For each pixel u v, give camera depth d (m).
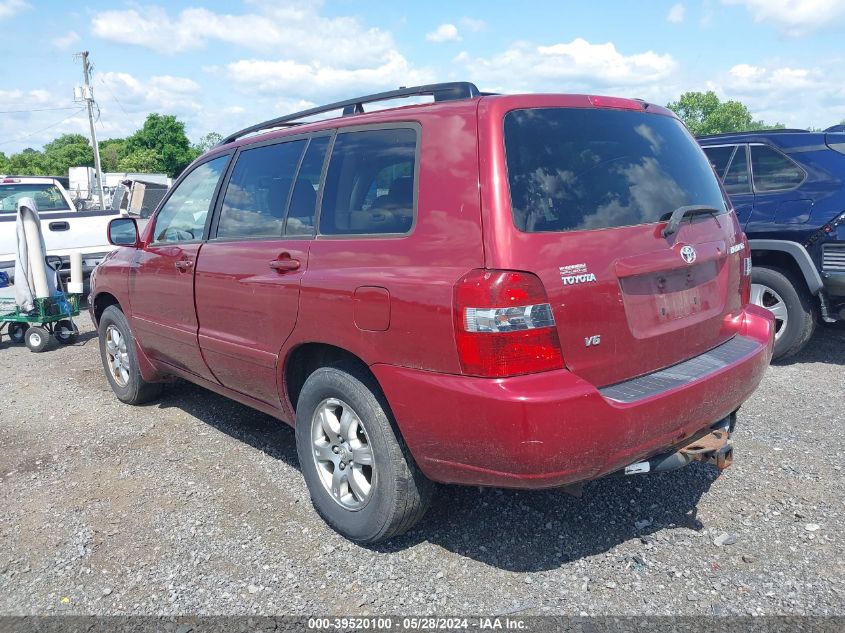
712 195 3.50
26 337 7.80
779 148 5.93
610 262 2.75
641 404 2.68
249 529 3.50
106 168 85.50
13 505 3.87
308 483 3.50
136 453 4.54
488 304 2.54
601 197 2.88
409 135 3.06
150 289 4.75
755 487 3.72
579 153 2.92
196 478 4.11
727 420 3.34
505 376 2.55
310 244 3.36
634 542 3.24
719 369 3.05
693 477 3.86
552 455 2.53
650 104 3.47
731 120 84.88
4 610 2.94
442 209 2.79
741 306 3.61
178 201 4.73
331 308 3.12
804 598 2.79
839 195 5.53
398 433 3.01
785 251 5.71
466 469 2.72
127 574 3.15
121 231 5.00
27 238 7.59
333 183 3.38
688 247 3.10
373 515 3.11
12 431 5.06
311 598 2.92
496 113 2.79
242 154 4.18
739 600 2.79
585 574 3.01
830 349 6.42
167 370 5.04
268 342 3.61
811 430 4.46
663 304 2.99
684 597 2.83
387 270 2.89
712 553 3.13
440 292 2.66
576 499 3.66
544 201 2.71
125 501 3.85
